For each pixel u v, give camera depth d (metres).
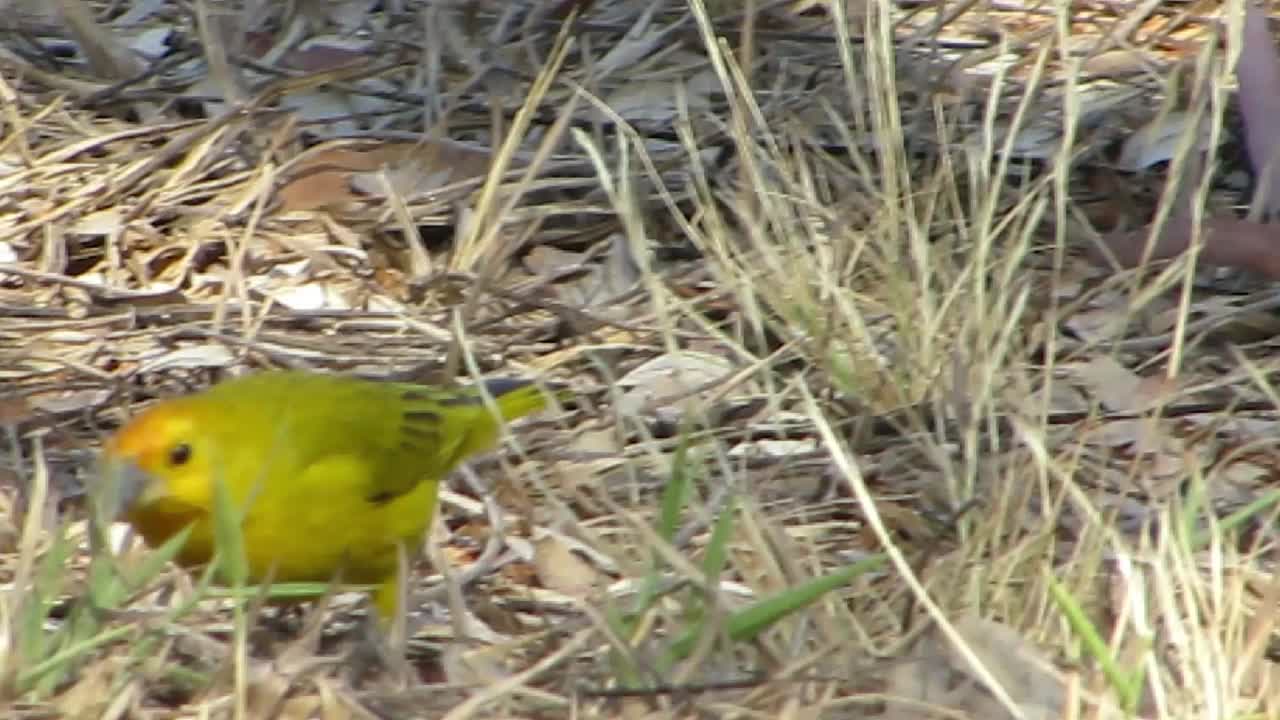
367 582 9.05
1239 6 10.77
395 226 12.41
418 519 9.02
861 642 8.41
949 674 8.20
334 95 13.62
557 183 12.57
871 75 11.28
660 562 8.72
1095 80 13.64
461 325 10.64
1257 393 10.91
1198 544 8.84
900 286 10.81
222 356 11.18
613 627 8.23
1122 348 11.37
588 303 11.95
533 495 10.14
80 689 7.87
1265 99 12.58
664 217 12.54
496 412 9.02
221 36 13.77
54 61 14.02
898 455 10.32
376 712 7.99
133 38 14.27
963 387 10.23
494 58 13.74
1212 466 10.30
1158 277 11.36
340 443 8.58
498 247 12.12
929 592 8.77
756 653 8.45
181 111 13.59
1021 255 10.60
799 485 10.23
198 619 8.70
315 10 14.27
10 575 9.29
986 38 14.30
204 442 8.23
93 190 12.48
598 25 13.98
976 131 12.97
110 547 8.60
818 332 10.66
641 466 10.28
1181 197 12.55
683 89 12.94
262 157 12.86
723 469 9.57
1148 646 7.88
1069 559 9.12
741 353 10.71
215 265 12.21
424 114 13.47
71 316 11.58
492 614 9.19
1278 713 7.99
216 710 7.91
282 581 8.73
